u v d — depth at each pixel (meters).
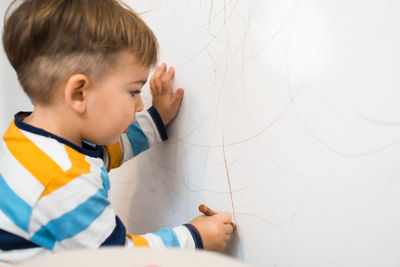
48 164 0.53
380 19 0.40
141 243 0.57
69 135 0.58
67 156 0.54
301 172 0.50
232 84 0.59
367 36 0.41
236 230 0.62
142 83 0.60
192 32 0.67
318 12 0.46
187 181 0.72
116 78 0.55
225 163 0.62
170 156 0.76
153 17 0.78
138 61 0.57
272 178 0.54
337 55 0.44
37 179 0.52
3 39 0.57
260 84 0.54
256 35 0.54
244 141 0.58
